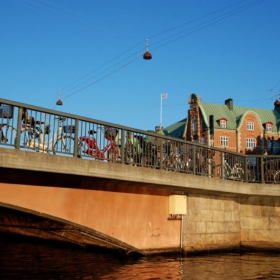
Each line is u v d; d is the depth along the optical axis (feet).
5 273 34.78
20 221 53.06
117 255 46.06
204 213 47.88
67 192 35.12
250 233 52.06
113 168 35.58
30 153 29.96
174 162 43.68
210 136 191.52
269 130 207.41
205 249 47.14
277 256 48.11
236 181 49.52
